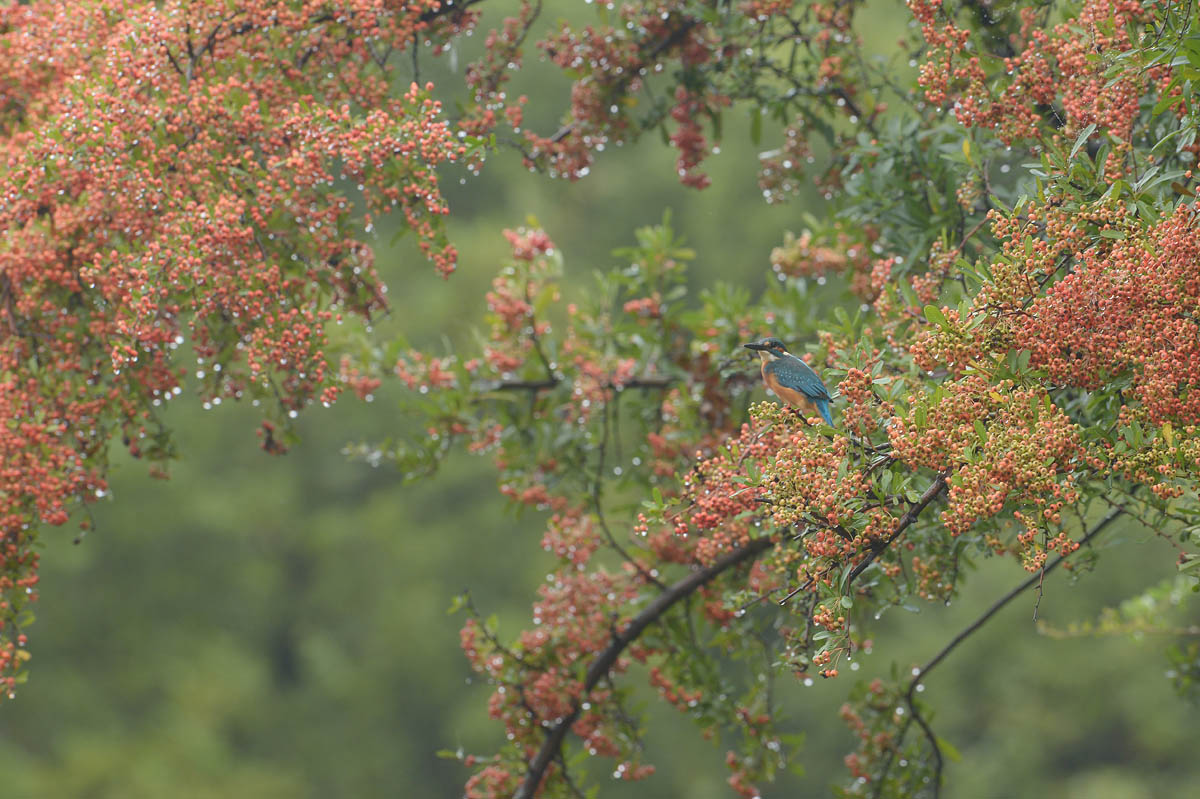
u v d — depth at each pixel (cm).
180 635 3881
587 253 4234
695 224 4116
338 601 4069
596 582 1223
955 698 3541
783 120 1253
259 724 3856
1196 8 698
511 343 1404
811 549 648
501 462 1380
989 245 989
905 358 812
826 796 3544
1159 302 646
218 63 973
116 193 905
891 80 1220
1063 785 3416
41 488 918
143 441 1010
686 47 1239
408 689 3956
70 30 1005
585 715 1212
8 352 957
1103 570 3428
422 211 948
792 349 1273
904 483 652
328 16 998
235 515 3931
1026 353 659
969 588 3516
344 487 4181
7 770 3416
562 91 4144
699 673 1227
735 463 724
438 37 1127
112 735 3647
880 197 1053
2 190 911
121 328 883
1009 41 982
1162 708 3384
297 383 1027
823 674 635
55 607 3772
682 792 3728
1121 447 648
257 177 922
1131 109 748
